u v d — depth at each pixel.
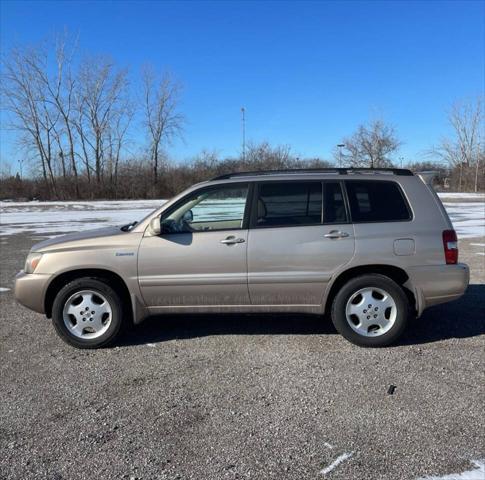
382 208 5.00
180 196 5.10
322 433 3.40
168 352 5.02
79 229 18.34
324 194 5.01
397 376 4.31
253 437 3.37
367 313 4.98
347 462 3.05
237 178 5.13
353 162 63.16
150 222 5.04
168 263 4.96
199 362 4.74
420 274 4.91
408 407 3.74
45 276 5.05
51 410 3.82
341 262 4.90
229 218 5.04
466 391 3.99
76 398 4.02
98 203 40.47
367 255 4.89
